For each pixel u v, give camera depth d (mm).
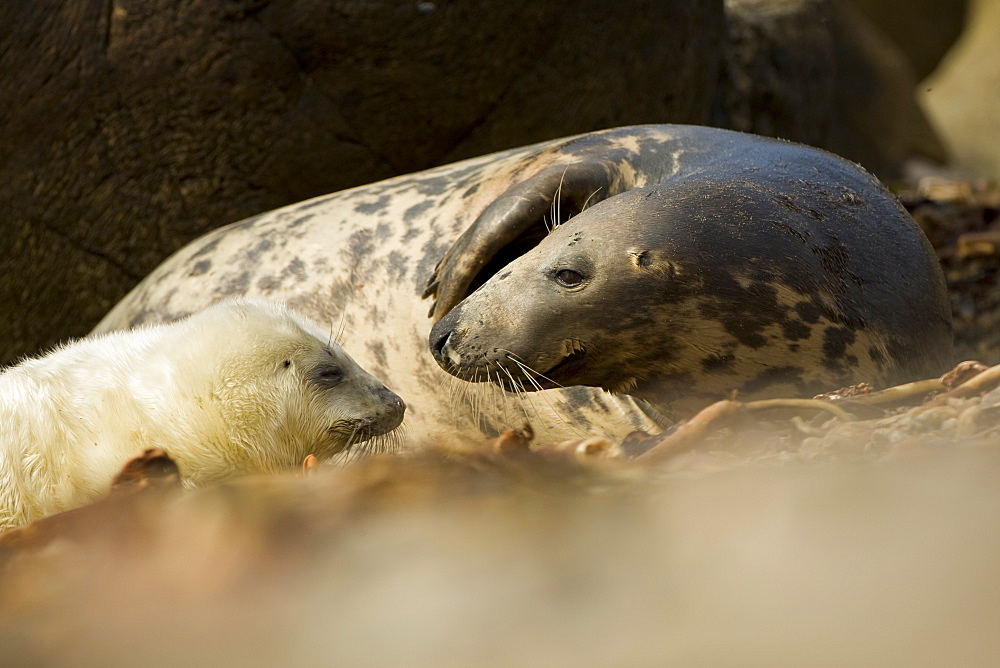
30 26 27625
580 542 5094
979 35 99812
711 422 10062
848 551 4504
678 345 14914
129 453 11984
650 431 17469
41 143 28172
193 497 6691
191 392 12773
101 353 13156
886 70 78938
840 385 14773
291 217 22516
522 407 18641
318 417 13914
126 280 29703
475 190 20500
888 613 3912
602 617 4254
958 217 37656
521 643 4137
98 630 4969
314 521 5945
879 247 15875
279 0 28578
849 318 14906
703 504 5449
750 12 51844
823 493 5328
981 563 4188
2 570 6664
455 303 17750
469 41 30109
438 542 5328
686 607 4227
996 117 94562
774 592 4250
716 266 14672
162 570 5578
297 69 29188
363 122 30156
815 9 53938
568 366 15125
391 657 4188
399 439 15711
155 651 4633
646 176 18844
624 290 14688
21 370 12727
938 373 15859
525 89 31484
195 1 28156
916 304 15734
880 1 97438
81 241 28984
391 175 31078
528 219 17516
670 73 35156
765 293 14672
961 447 6969
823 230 15523
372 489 6559
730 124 48812
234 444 12914
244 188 29766
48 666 4699
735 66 49781
